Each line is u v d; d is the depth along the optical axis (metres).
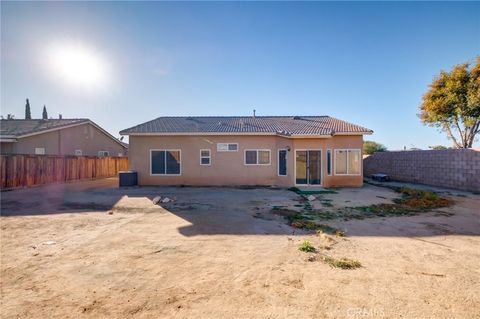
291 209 10.01
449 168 15.99
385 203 11.14
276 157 17.44
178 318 3.35
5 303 3.70
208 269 4.79
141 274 4.60
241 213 9.39
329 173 16.98
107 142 30.11
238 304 3.66
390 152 21.72
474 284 4.19
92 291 4.02
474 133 20.97
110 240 6.48
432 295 3.87
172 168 17.80
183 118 21.72
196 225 7.85
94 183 19.83
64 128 23.14
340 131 16.92
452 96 19.94
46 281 4.35
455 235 6.80
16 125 22.62
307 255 5.44
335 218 8.64
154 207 10.55
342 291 3.99
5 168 15.16
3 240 6.49
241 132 17.30
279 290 4.04
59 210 10.09
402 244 6.11
